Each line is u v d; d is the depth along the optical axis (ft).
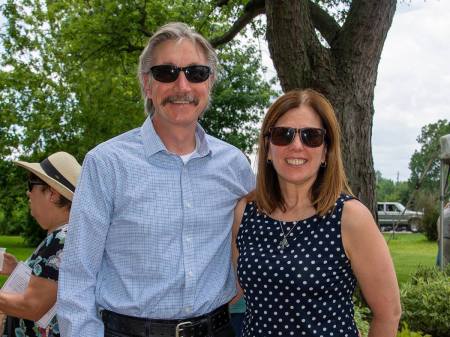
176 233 8.35
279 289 7.91
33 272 9.16
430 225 80.28
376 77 23.70
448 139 31.32
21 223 92.22
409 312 20.72
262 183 8.57
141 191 8.29
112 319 8.29
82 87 62.75
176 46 8.77
